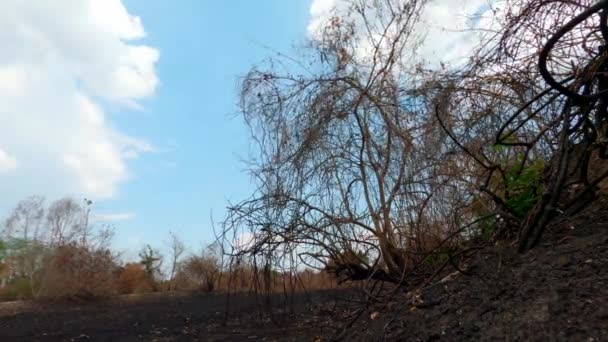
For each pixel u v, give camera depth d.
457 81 5.14
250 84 6.14
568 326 2.57
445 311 3.67
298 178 5.61
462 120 5.12
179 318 10.10
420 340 3.39
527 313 2.91
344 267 5.57
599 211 4.11
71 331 9.11
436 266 5.05
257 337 6.28
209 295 15.30
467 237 4.84
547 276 3.22
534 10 4.11
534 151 4.54
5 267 18.89
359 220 5.64
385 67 6.00
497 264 3.84
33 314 13.23
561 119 3.64
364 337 4.16
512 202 3.98
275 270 5.48
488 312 3.23
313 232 5.43
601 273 2.94
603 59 3.31
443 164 5.14
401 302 4.61
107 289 17.91
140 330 8.59
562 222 4.07
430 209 5.27
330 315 6.36
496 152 4.75
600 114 3.54
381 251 5.47
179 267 19.70
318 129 5.76
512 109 4.77
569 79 3.52
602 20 3.19
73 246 18.16
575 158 3.68
